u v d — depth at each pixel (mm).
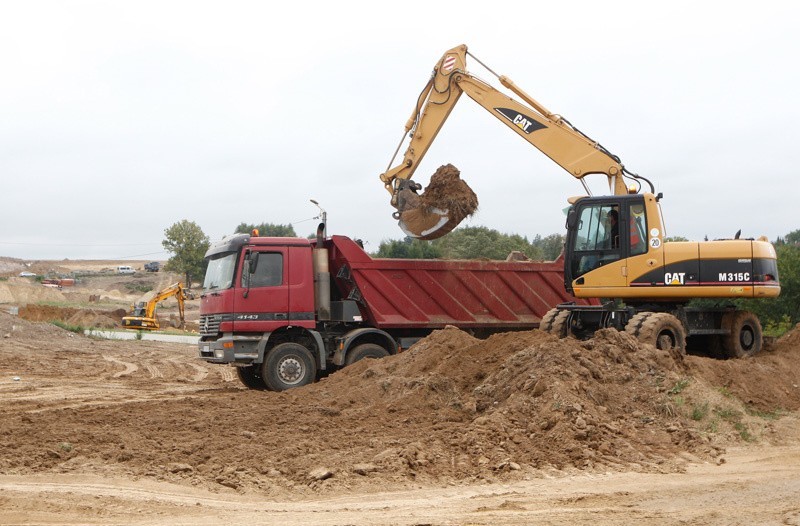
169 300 87125
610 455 9938
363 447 10039
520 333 14242
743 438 11180
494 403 11797
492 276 18859
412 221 18297
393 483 8703
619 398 11531
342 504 7906
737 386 13344
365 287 17594
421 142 19469
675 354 13141
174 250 91688
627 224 15359
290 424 11531
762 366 14688
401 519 7246
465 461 9516
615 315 15359
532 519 7246
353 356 17391
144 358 28406
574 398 10891
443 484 8742
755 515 7406
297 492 8406
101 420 11992
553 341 12484
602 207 15570
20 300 84938
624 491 8406
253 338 16750
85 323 52844
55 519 7188
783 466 9812
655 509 7656
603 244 15500
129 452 9750
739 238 15812
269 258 17031
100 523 7109
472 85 18828
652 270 15156
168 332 48469
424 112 19453
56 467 9133
